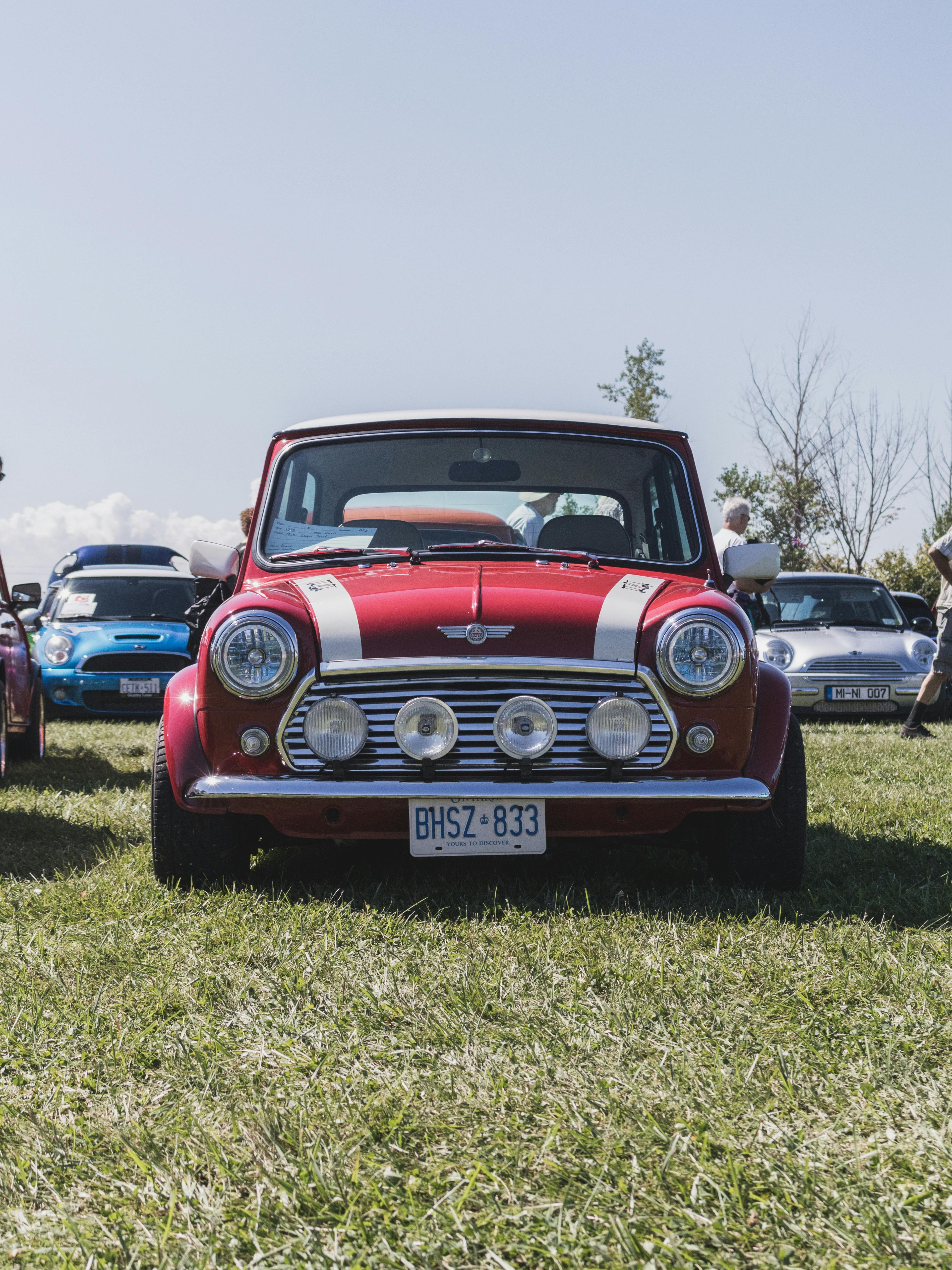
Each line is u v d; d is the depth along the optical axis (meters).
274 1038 2.42
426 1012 2.54
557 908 3.35
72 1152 1.93
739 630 3.47
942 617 8.64
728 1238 1.64
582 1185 1.80
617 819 3.44
